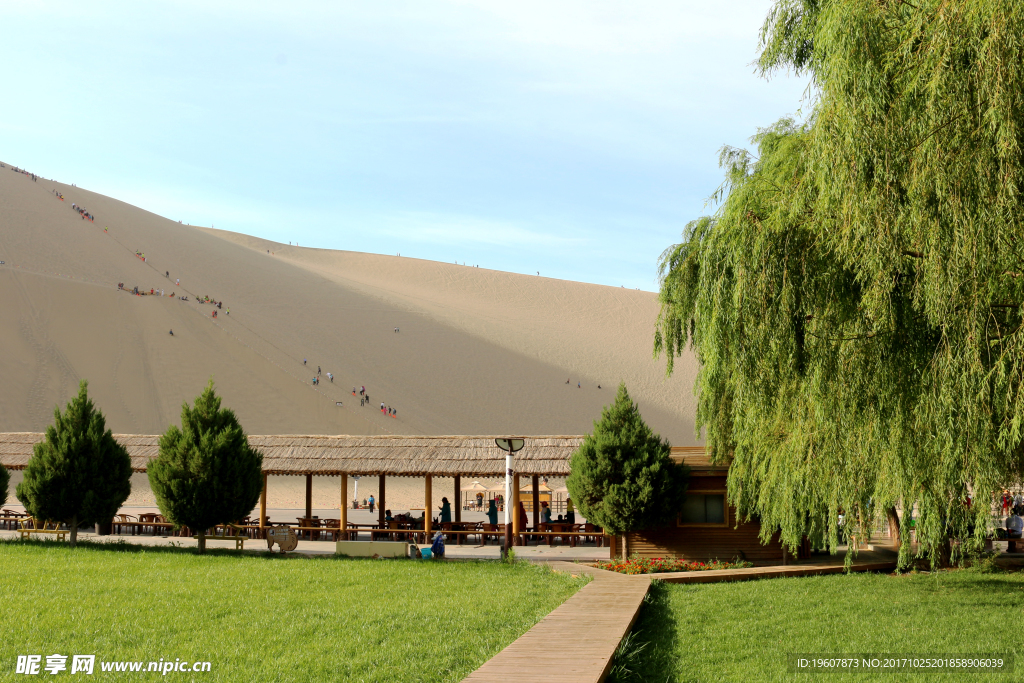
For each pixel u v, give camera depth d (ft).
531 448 79.71
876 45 30.50
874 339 33.55
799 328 36.65
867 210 30.42
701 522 67.36
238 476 70.28
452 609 41.73
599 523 65.00
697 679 29.84
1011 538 72.49
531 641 32.27
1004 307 29.63
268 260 424.46
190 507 68.59
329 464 81.66
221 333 261.85
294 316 323.98
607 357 366.02
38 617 38.60
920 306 31.17
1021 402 28.27
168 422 198.80
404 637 35.27
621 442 65.21
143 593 46.47
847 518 44.47
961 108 27.73
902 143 29.66
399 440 84.07
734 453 59.16
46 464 71.82
